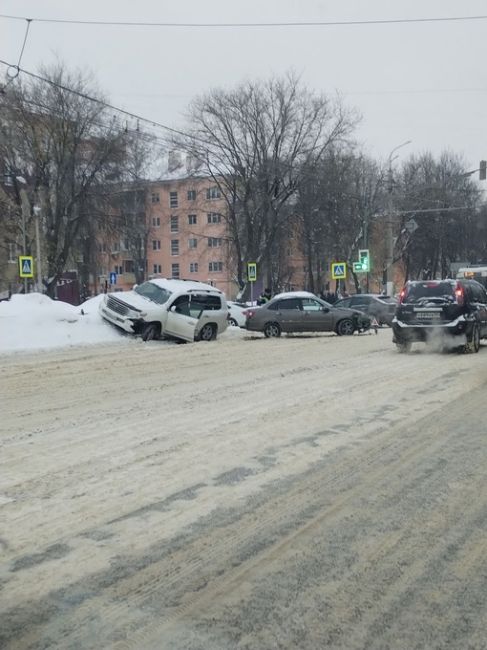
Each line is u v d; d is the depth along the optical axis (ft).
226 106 136.36
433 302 49.83
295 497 16.33
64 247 133.69
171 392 33.30
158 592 11.46
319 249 170.09
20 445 21.75
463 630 10.16
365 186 159.74
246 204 141.59
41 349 58.70
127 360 49.52
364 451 20.53
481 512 15.25
